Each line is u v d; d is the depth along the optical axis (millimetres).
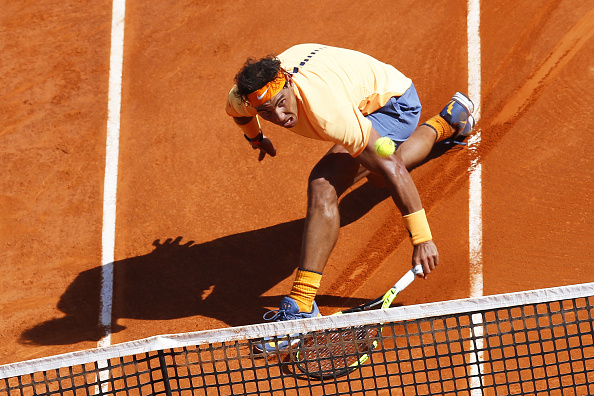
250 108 10359
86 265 12805
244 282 12109
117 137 14914
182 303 11953
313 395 10297
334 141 9695
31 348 11539
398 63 15141
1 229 13516
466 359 10336
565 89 13781
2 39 17344
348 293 11711
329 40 15969
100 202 13805
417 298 11383
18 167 14570
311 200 10414
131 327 11695
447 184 12789
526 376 10023
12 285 12609
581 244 11539
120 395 10617
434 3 16188
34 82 16266
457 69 14688
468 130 12984
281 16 16766
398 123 10836
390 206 12711
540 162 12750
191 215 13344
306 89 9562
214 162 14117
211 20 17016
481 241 11898
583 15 15047
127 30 17156
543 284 11172
